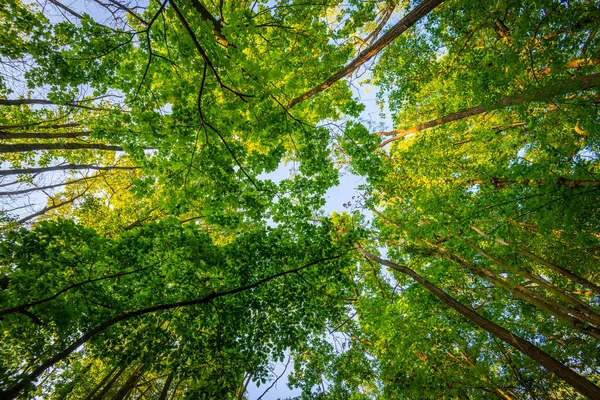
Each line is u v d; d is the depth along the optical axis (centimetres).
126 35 535
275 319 571
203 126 494
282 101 709
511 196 608
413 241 936
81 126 1003
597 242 655
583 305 669
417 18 587
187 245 508
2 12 487
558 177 557
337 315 601
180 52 433
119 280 509
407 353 775
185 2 402
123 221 1128
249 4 746
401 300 916
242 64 455
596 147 597
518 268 693
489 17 543
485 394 802
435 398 741
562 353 877
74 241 462
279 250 573
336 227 627
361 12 816
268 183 597
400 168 1117
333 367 927
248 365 540
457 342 995
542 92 480
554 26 477
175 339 532
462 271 1073
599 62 543
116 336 494
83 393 1254
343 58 784
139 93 536
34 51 497
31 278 430
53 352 475
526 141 902
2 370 365
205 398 494
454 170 908
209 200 571
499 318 1001
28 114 991
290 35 753
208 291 552
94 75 538
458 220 685
